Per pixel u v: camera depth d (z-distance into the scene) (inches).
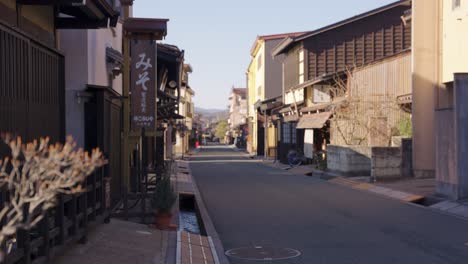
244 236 449.1
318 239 428.8
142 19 583.2
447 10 821.2
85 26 436.8
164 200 449.4
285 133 1667.1
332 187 858.8
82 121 482.0
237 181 988.6
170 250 371.6
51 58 331.0
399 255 366.3
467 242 405.1
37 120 301.1
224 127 6082.7
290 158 1440.7
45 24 410.0
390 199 681.0
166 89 1192.8
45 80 318.3
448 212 557.0
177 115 1048.2
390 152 859.4
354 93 1085.8
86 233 335.9
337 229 471.2
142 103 594.6
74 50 491.8
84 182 334.3
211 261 357.7
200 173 1216.8
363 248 390.9
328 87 1416.1
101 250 336.2
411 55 913.5
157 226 450.9
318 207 616.7
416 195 669.3
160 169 611.5
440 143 627.8
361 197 709.9
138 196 529.3
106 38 626.2
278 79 2305.6
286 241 424.8
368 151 968.9
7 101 254.1
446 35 824.9
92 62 518.3
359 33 1640.0
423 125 845.8
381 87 1026.1
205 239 435.2
